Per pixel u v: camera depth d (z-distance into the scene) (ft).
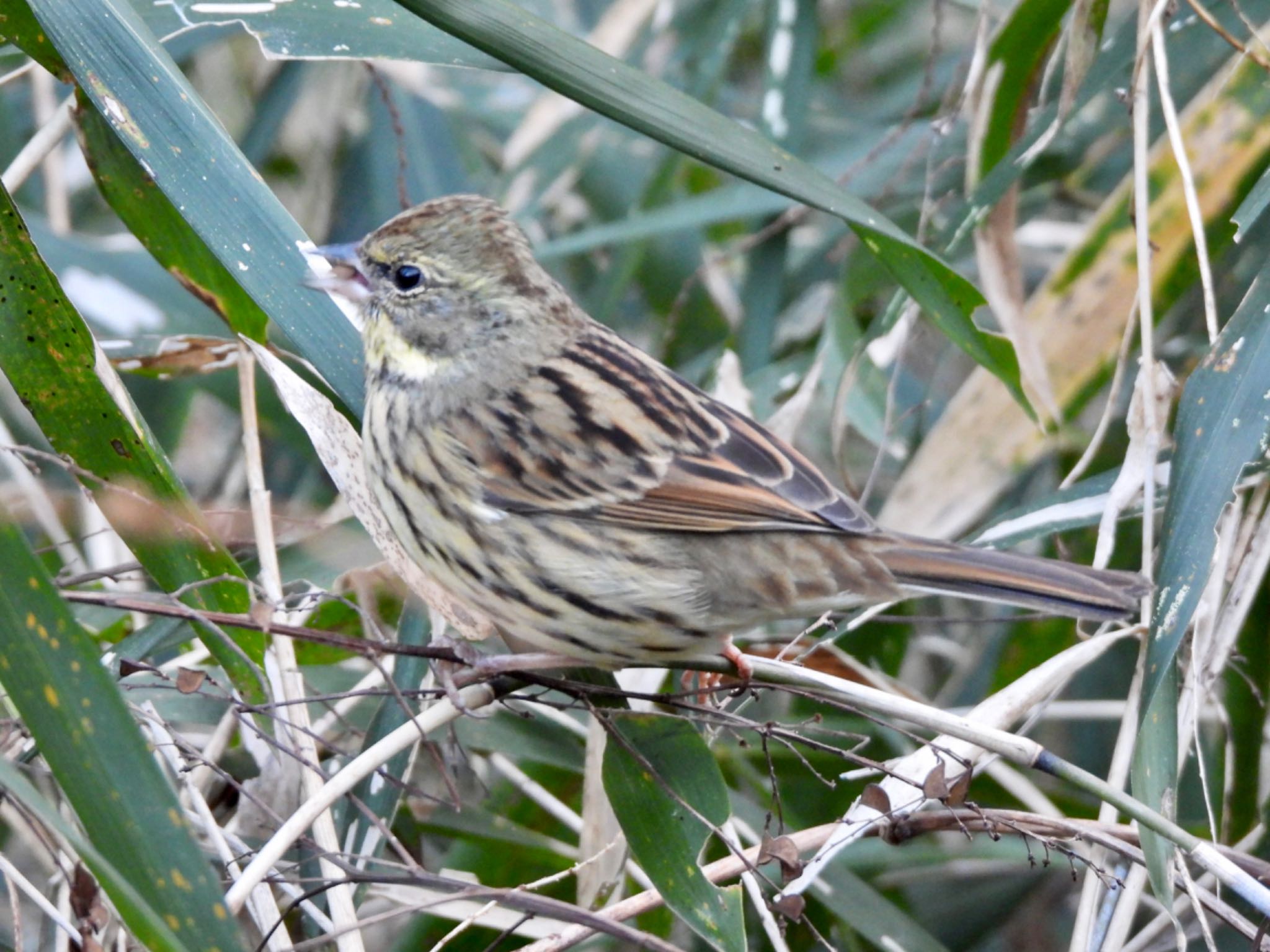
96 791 15.58
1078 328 27.37
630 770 19.77
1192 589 19.67
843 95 38.91
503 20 19.42
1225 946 23.70
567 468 21.71
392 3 22.52
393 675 22.00
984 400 27.20
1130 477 22.40
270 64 35.81
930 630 31.96
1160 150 26.55
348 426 21.79
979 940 28.71
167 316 30.60
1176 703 20.85
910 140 33.86
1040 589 20.81
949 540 26.11
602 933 19.86
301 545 23.65
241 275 19.71
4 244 18.44
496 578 21.91
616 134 36.04
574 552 21.62
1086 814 27.99
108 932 19.11
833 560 21.54
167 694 23.44
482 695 19.74
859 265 29.09
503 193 32.32
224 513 23.12
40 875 26.66
